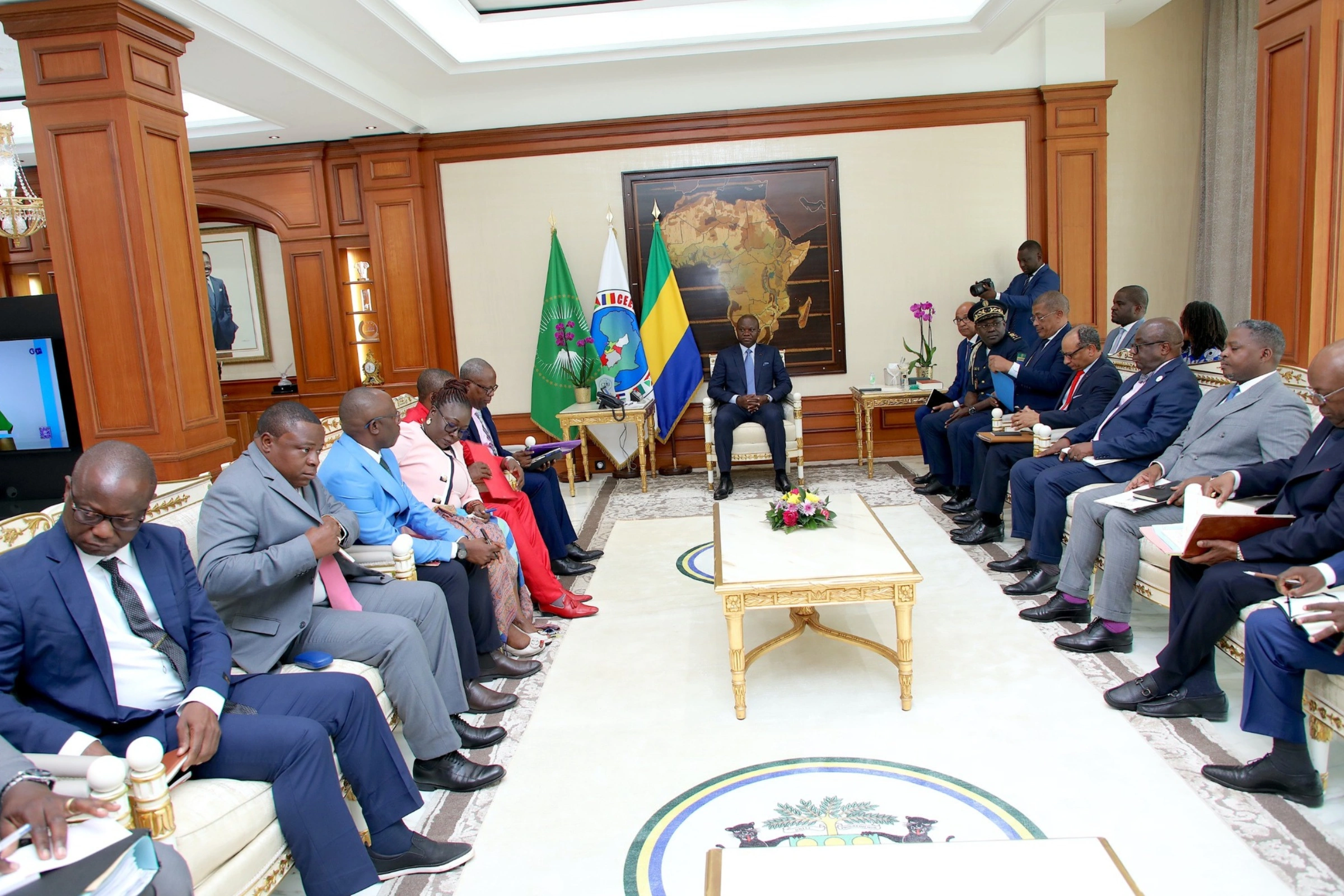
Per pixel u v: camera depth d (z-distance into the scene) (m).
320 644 2.60
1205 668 2.83
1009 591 4.04
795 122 6.79
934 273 6.93
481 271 7.08
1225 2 6.81
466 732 2.96
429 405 4.12
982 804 2.43
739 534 3.52
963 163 6.80
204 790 1.93
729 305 7.05
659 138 6.86
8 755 1.62
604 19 6.14
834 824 2.37
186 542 2.31
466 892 2.21
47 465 4.82
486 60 6.04
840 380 7.12
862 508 3.83
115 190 3.85
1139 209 7.32
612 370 6.85
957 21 6.03
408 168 6.85
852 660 3.45
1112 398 4.39
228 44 4.42
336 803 2.07
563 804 2.58
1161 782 2.50
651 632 3.88
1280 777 2.38
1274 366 3.23
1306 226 3.68
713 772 2.70
